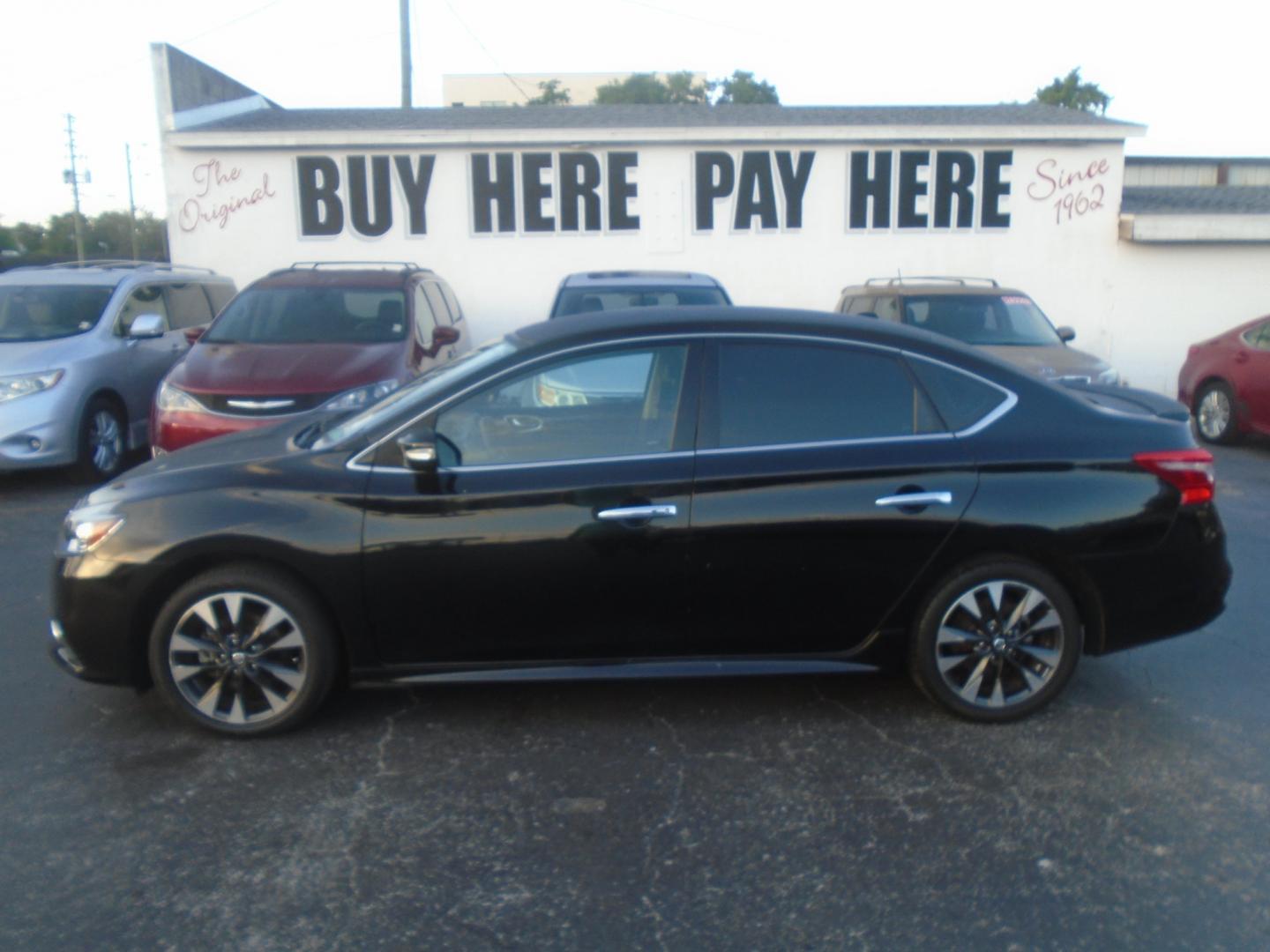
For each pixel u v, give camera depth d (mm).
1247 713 4738
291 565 4281
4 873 3529
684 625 4422
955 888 3449
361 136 13797
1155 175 23312
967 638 4508
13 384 8844
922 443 4426
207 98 15422
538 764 4254
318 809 3920
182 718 4449
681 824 3822
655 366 4465
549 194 14102
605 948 3168
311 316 9180
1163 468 4500
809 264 14391
